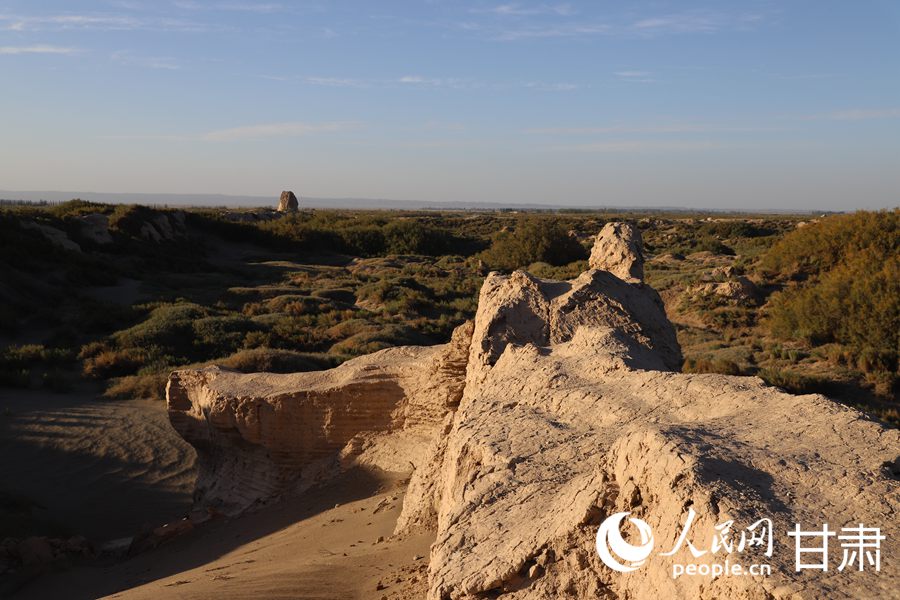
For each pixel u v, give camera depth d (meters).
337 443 16.95
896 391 26.34
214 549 14.56
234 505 17.50
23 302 41.28
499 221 132.25
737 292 39.53
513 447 7.90
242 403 17.45
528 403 9.31
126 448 23.50
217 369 19.45
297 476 17.16
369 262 71.19
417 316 44.44
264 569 10.80
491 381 10.75
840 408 6.36
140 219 67.62
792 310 33.38
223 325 37.81
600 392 8.69
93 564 15.60
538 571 5.65
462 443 8.45
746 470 5.26
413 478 12.13
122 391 28.97
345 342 36.09
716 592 4.33
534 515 6.50
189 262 64.00
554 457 7.46
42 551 15.02
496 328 13.09
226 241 80.00
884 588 3.98
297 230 82.25
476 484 7.52
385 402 16.73
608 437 7.50
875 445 5.57
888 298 29.53
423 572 8.79
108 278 51.00
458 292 53.03
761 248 65.06
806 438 5.84
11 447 23.20
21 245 49.81
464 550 6.49
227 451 18.28
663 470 5.27
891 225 41.50
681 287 43.88
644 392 8.35
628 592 5.07
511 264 67.38
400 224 85.62
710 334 35.53
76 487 21.06
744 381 7.84
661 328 14.34
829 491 4.96
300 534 13.34
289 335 37.56
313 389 17.22
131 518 19.59
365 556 10.17
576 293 13.54
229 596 9.28
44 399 28.11
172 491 21.28
